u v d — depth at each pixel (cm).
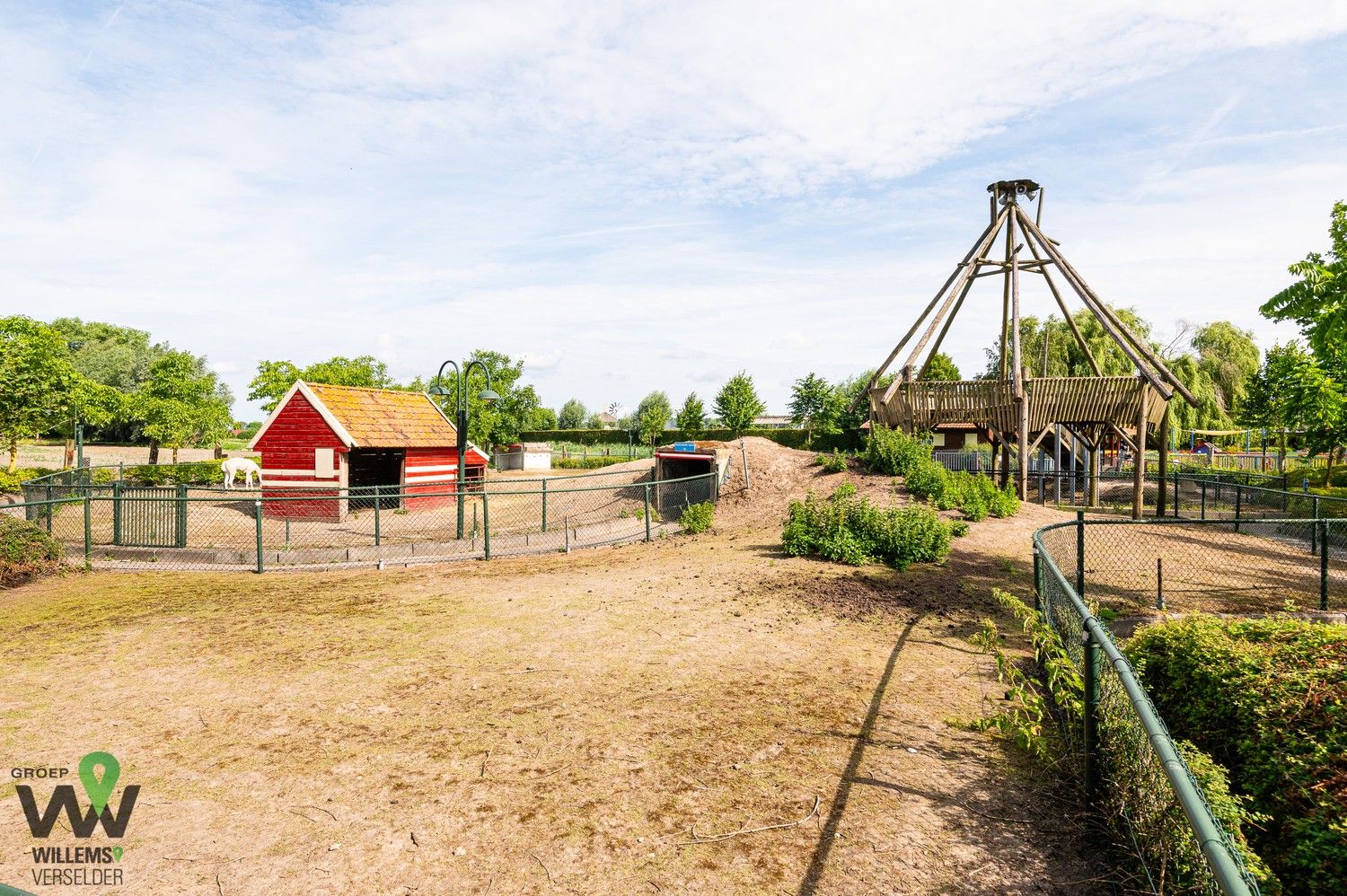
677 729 590
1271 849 401
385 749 554
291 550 1467
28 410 3030
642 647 829
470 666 764
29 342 3092
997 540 1530
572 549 1694
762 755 539
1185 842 333
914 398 2342
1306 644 532
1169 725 533
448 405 3891
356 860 404
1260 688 493
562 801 471
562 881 384
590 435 6284
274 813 455
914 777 502
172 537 1513
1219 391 3991
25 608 1059
